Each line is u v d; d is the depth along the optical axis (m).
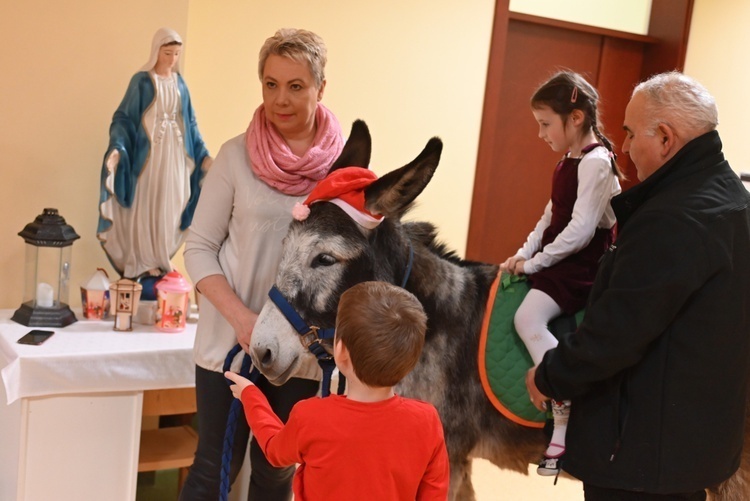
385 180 1.97
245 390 1.92
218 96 3.62
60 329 2.82
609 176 2.29
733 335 1.88
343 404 1.69
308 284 1.96
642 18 4.80
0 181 3.03
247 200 2.18
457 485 2.33
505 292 2.31
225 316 2.13
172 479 3.48
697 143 1.88
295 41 2.10
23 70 3.00
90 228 3.20
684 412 1.88
